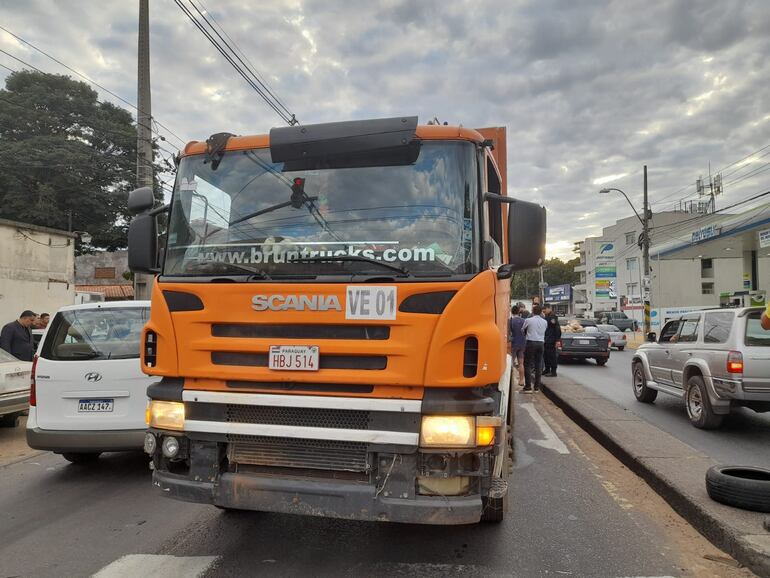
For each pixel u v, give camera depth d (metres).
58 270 20.77
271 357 3.52
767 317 5.30
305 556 4.03
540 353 12.91
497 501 4.32
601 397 10.93
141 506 5.18
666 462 6.02
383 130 3.83
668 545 4.27
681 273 54.16
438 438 3.30
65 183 29.88
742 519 4.31
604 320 49.31
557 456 7.11
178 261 3.98
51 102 30.52
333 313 3.46
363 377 3.39
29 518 4.90
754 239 26.94
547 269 109.12
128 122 33.34
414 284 3.39
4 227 18.61
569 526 4.66
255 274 3.76
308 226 3.80
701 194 46.22
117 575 3.75
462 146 3.79
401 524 4.65
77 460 6.78
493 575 3.75
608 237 66.25
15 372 8.11
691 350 9.14
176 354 3.74
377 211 3.74
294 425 3.52
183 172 4.14
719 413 8.39
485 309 3.46
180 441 3.75
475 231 3.62
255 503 3.49
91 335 6.17
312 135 3.93
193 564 3.90
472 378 3.32
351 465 3.44
